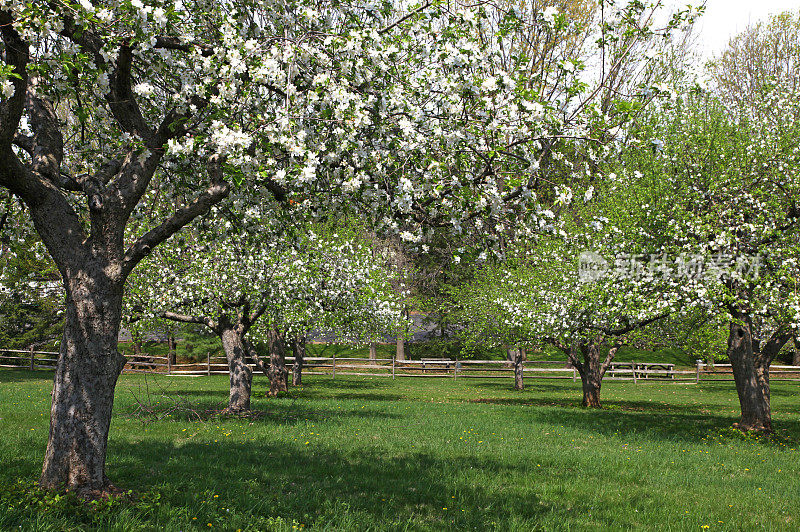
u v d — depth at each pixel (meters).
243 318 15.50
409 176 6.50
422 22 6.45
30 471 7.45
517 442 11.71
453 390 26.53
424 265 33.94
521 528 6.19
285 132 5.89
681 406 21.44
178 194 8.59
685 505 7.30
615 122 6.24
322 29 6.57
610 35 6.83
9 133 5.50
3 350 30.92
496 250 6.79
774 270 12.41
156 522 5.68
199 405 16.50
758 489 8.24
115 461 8.43
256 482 7.61
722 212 12.77
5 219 7.68
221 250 14.16
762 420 14.16
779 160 13.27
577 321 16.25
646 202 13.68
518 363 27.23
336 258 16.38
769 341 14.45
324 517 6.27
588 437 12.68
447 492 7.57
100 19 5.12
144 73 7.13
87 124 7.06
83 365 6.24
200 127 6.64
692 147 13.80
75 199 7.91
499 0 6.50
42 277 14.30
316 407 17.11
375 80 6.32
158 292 15.02
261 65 5.80
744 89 26.61
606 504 7.29
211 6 6.64
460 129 6.15
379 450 10.20
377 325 19.62
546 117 6.02
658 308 12.55
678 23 6.81
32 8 4.77
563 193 6.33
